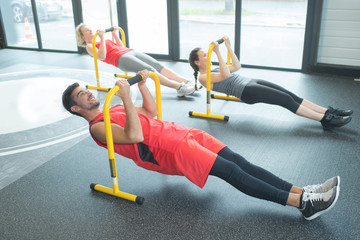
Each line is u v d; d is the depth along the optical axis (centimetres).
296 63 464
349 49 429
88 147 281
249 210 201
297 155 257
